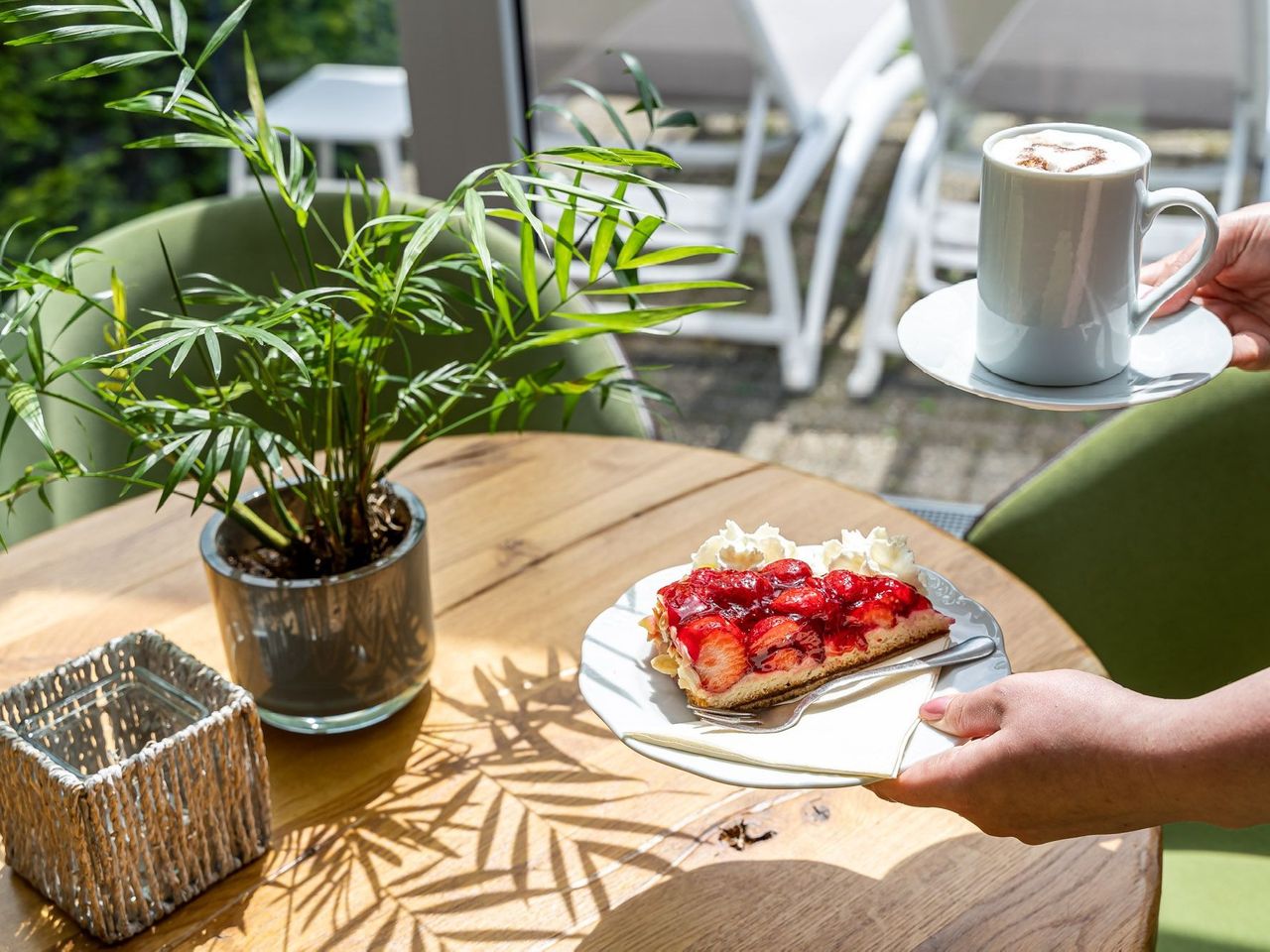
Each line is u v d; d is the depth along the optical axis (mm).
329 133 2389
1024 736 773
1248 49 1844
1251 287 1061
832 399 2377
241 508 930
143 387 1512
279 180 919
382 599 931
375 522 1001
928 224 2195
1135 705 759
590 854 866
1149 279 1048
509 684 1029
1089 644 1383
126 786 787
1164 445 1355
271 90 2398
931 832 876
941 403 2324
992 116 2064
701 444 2447
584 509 1239
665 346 2418
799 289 2316
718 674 828
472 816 903
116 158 2533
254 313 912
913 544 1164
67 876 808
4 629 1100
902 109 2145
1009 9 1964
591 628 904
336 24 2320
